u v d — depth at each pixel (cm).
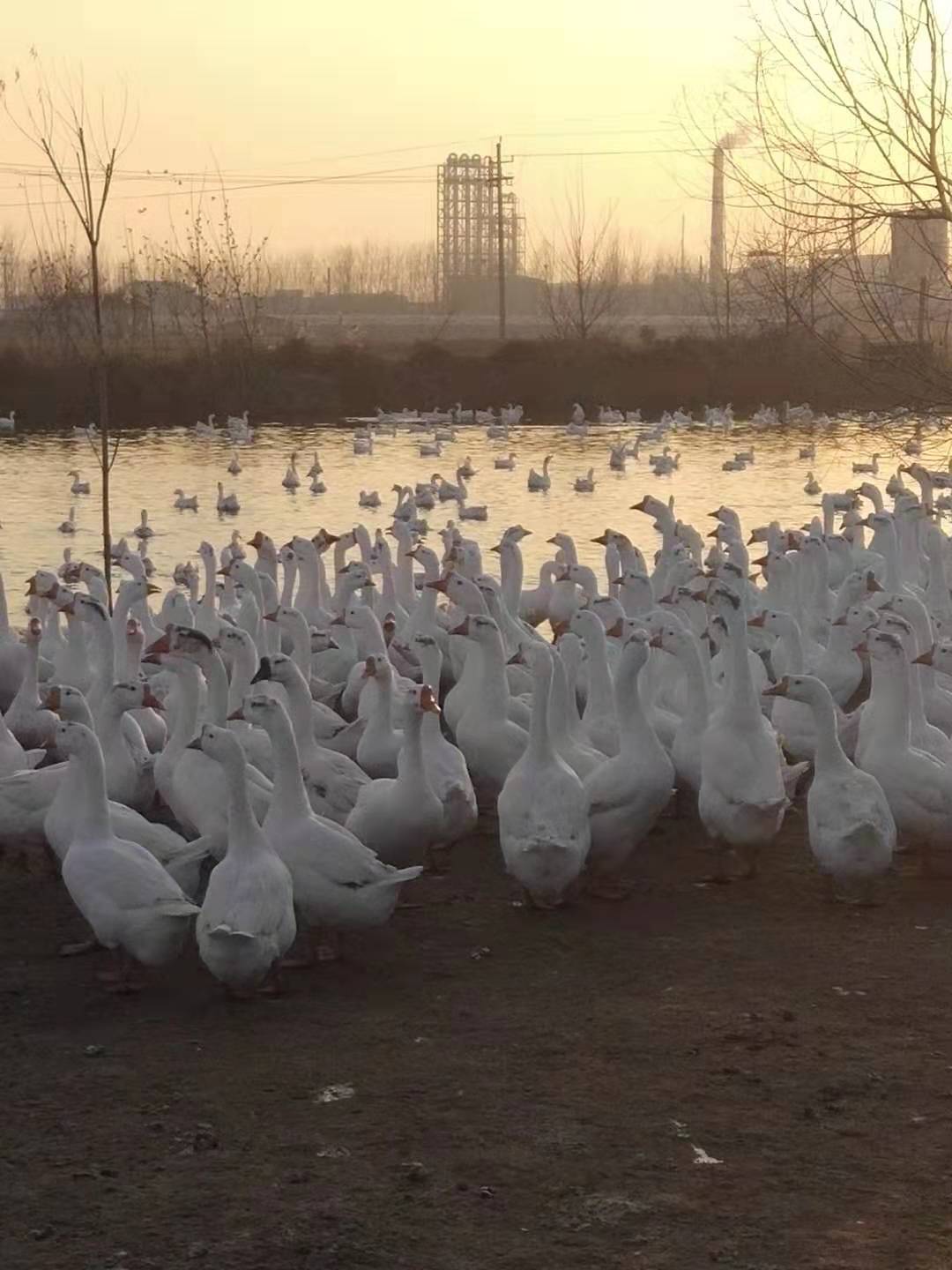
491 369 6625
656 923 997
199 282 6719
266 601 1845
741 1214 614
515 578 1992
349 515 3719
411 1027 820
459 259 16738
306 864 898
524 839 984
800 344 3219
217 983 901
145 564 2328
